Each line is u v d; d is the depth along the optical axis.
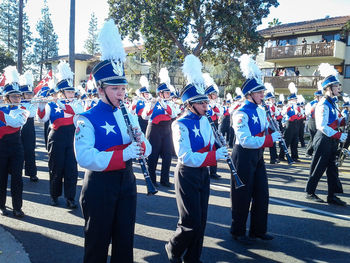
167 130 7.10
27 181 7.28
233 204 4.30
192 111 3.65
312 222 5.13
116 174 2.80
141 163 2.97
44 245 4.19
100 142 2.79
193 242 3.44
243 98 4.45
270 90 12.65
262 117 4.32
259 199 4.23
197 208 3.41
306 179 8.11
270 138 4.07
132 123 2.98
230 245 4.29
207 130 3.68
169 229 4.78
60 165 5.53
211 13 21.06
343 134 5.78
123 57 2.95
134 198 2.91
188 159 3.36
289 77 28.19
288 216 5.38
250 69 4.27
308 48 27.23
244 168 4.14
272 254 4.06
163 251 4.09
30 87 6.76
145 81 9.59
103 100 2.91
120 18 21.67
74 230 4.68
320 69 5.96
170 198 6.29
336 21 27.80
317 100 10.27
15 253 3.95
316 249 4.21
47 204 5.77
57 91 5.73
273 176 8.40
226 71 28.64
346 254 4.09
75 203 5.75
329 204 6.05
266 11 21.14
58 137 5.49
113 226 2.85
